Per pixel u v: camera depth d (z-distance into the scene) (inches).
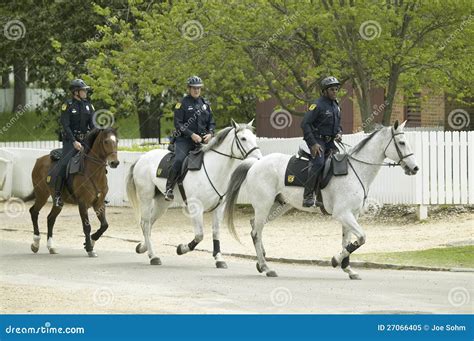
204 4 1081.4
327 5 1037.2
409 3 1013.2
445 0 968.9
